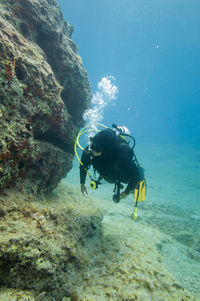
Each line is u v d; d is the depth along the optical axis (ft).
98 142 8.19
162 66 238.68
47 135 10.21
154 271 7.07
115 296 5.66
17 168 6.89
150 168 43.57
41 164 8.86
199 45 184.96
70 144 12.64
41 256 5.23
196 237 13.99
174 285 6.80
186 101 289.12
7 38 7.63
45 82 8.96
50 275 5.28
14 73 7.04
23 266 4.86
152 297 5.96
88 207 10.71
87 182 25.21
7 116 6.40
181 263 9.07
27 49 8.95
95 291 5.76
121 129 9.74
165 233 13.89
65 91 13.98
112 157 8.39
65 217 7.72
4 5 9.85
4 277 4.70
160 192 27.66
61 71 13.03
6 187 6.70
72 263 6.32
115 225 11.68
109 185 27.02
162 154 60.34
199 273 8.46
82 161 9.18
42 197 8.93
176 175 39.34
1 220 5.63
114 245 8.50
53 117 9.55
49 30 11.92
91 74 239.71
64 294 5.51
